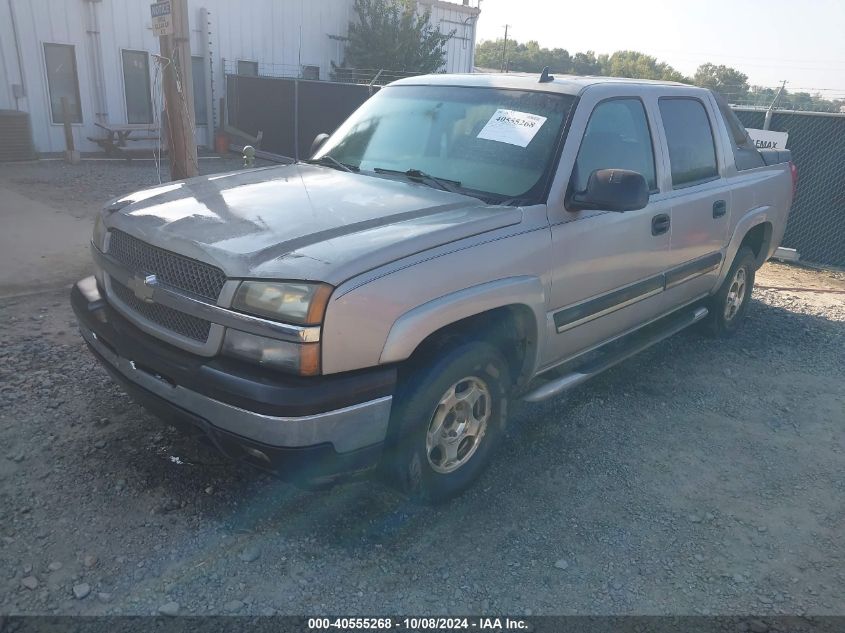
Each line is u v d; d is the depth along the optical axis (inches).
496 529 125.8
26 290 235.0
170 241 114.9
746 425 173.3
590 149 147.7
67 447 139.9
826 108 799.7
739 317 234.8
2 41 573.0
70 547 112.6
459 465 131.1
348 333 102.9
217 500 127.0
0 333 195.3
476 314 124.7
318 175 151.3
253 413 101.0
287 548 116.4
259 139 644.1
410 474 119.7
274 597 105.8
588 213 144.8
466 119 155.2
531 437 159.8
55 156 599.2
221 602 104.0
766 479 149.3
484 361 126.0
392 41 856.3
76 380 168.9
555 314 141.6
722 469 152.2
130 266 122.5
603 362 164.1
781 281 320.5
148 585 106.1
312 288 101.0
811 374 208.4
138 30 650.8
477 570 114.9
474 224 122.3
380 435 110.0
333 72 863.1
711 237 193.0
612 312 159.8
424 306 111.2
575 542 123.8
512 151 144.4
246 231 114.8
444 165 149.0
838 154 338.3
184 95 294.0
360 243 109.8
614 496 138.9
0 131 541.0
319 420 101.8
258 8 753.6
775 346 230.2
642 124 166.6
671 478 147.0
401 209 126.5
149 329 117.6
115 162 590.9
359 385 105.0
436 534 123.1
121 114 658.8
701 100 193.8
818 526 133.7
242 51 749.3
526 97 153.5
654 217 164.4
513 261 126.8
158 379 114.7
